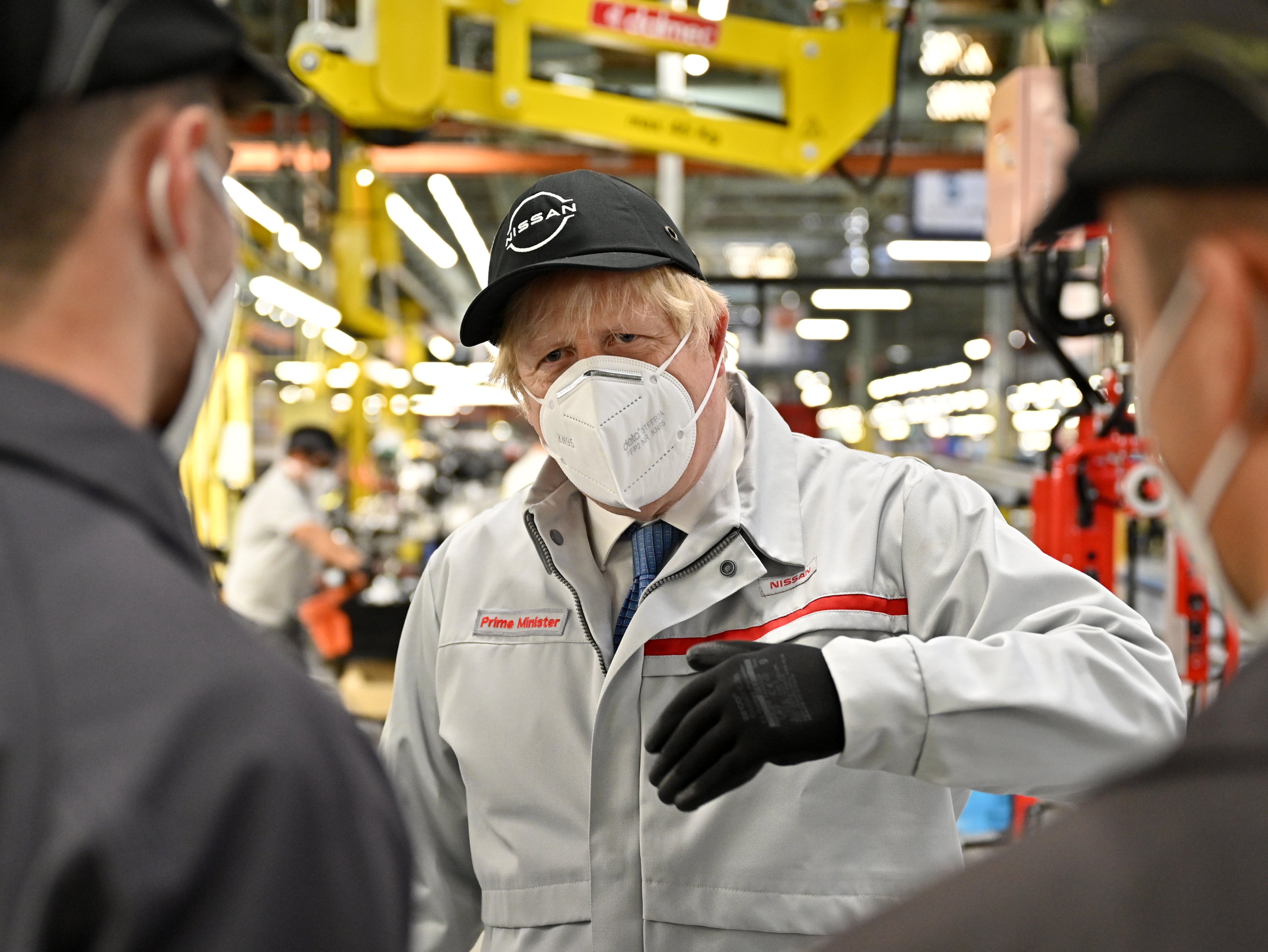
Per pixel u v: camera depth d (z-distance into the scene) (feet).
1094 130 1.59
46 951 1.52
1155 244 1.56
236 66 2.17
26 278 1.88
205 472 24.41
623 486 4.12
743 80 24.62
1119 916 1.30
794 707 3.22
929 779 3.36
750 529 4.14
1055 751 3.34
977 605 3.99
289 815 1.69
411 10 9.77
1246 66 1.39
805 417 20.52
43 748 1.59
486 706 4.39
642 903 4.06
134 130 1.95
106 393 1.95
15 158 1.85
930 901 1.47
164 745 1.63
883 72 10.69
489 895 4.35
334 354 40.04
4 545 1.72
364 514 32.91
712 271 47.91
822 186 37.29
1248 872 1.26
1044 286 8.32
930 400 80.48
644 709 4.16
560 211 4.08
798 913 3.91
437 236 29.96
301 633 18.71
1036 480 9.42
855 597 4.10
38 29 1.76
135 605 1.73
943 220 25.00
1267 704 1.38
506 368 4.54
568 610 4.41
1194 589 9.08
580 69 25.11
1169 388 1.63
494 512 4.92
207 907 1.61
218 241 2.24
